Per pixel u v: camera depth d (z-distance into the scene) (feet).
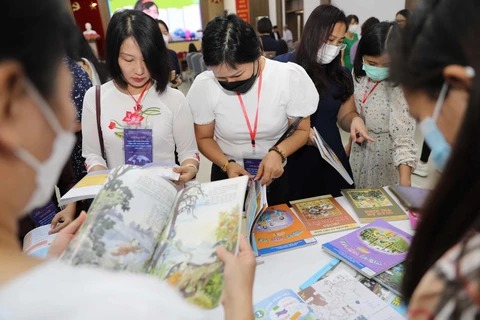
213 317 2.64
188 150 4.87
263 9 28.71
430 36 1.21
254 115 4.79
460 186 1.21
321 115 5.70
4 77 0.92
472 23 1.09
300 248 3.55
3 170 1.05
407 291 1.62
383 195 4.42
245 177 2.77
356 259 3.22
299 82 4.77
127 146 4.54
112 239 2.03
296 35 26.84
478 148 1.11
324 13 5.24
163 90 4.54
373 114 5.61
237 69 4.19
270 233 3.76
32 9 0.94
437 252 1.37
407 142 4.99
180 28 31.48
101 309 0.89
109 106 4.55
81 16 25.59
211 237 2.17
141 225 2.20
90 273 1.01
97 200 2.32
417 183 9.26
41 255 3.17
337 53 5.36
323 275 3.15
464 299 1.10
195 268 1.95
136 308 0.92
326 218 4.02
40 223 4.01
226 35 4.03
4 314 0.85
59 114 1.14
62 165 1.29
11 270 0.96
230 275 1.88
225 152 5.20
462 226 1.23
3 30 0.90
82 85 5.36
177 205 2.52
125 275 1.05
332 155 4.54
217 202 2.50
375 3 16.43
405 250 3.29
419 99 1.38
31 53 0.95
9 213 1.14
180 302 1.04
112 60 4.23
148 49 4.09
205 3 31.35
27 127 1.04
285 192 5.73
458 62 1.14
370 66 5.20
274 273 3.21
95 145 4.71
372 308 2.74
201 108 4.92
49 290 0.91
